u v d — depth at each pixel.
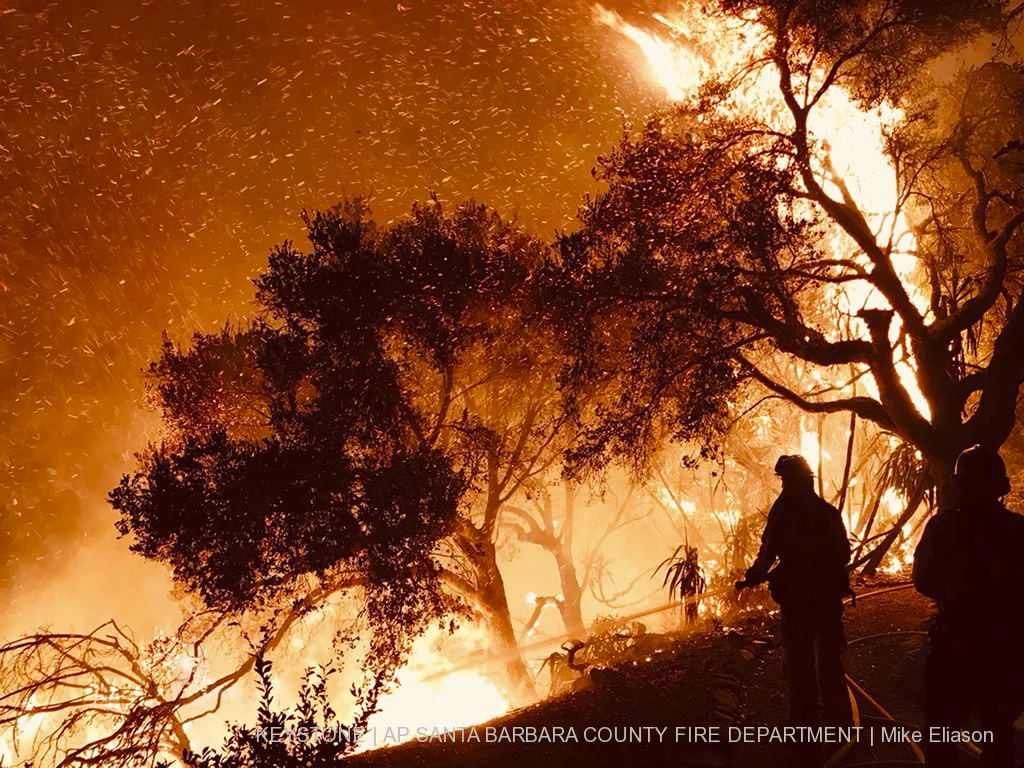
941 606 4.88
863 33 11.01
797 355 10.43
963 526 4.79
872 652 8.00
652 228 11.30
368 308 12.76
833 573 6.05
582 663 10.88
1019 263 12.66
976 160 13.59
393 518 12.08
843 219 10.48
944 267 12.57
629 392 11.94
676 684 7.81
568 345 12.19
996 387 9.50
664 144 11.29
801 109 10.57
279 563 12.15
